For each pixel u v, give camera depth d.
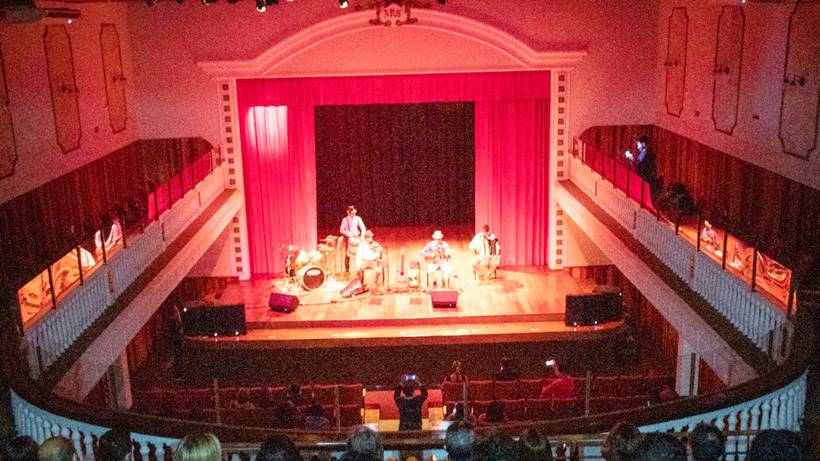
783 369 7.84
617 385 14.10
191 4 19.02
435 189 24.64
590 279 20.77
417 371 17.61
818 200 12.10
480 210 21.17
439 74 19.58
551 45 19.38
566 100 19.89
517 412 12.72
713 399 7.38
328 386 13.42
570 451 6.49
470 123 24.19
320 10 18.97
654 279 13.30
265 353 17.52
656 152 19.73
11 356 8.50
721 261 11.62
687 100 17.53
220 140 19.98
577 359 17.58
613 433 4.61
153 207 16.00
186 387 17.08
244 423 11.91
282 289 19.97
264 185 20.67
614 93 19.81
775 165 13.53
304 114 20.34
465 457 4.74
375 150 24.33
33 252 13.39
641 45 19.50
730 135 15.34
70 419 7.51
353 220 19.94
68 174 15.05
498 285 19.84
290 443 4.48
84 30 16.14
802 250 12.38
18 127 13.08
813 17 12.15
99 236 12.86
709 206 16.38
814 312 8.59
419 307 18.41
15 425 8.03
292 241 21.06
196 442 4.21
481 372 17.56
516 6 19.09
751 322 10.39
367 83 19.59
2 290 9.05
